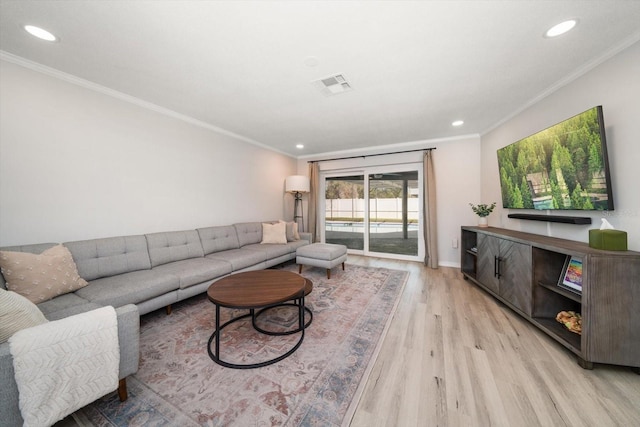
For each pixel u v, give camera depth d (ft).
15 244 6.35
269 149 15.88
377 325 6.95
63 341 3.37
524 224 9.02
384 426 3.73
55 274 5.76
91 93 7.70
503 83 7.52
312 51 5.95
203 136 11.43
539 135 7.54
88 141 7.68
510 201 9.34
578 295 5.65
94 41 5.62
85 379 3.57
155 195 9.58
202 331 6.67
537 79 7.26
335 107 9.45
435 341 6.10
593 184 5.94
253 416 3.92
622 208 5.56
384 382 4.70
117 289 6.23
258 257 10.78
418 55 6.09
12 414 3.09
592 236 5.59
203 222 11.55
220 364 5.23
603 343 4.91
